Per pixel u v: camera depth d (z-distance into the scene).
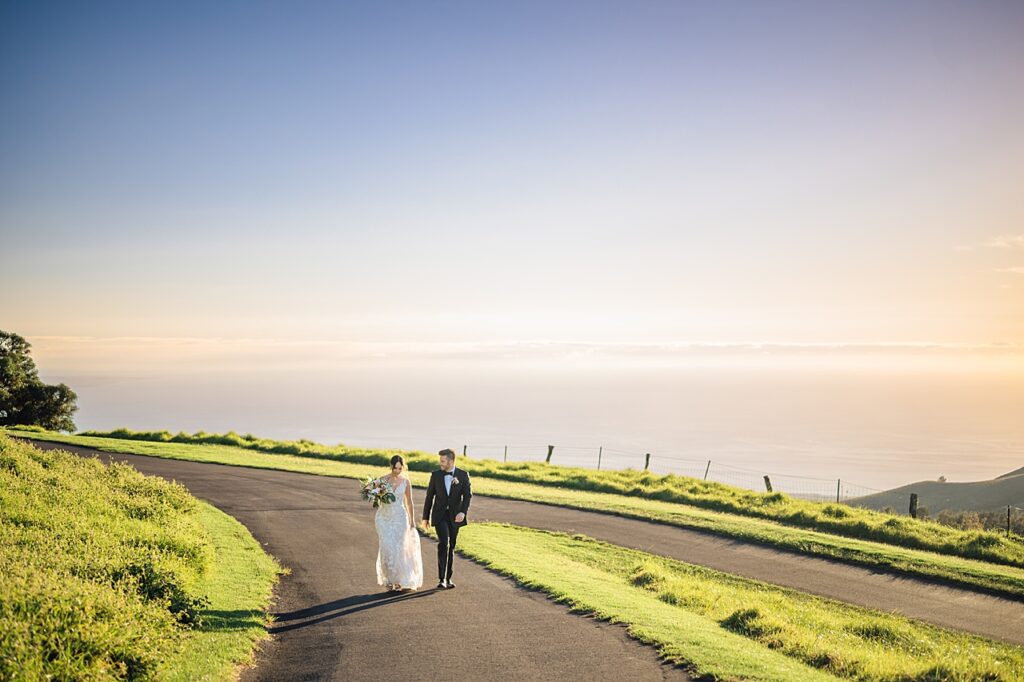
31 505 15.14
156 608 9.59
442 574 13.70
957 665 10.80
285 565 15.76
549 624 11.25
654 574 16.56
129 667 8.28
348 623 11.26
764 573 19.69
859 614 16.45
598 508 27.33
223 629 10.44
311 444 44.41
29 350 79.06
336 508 24.08
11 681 7.22
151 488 20.03
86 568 10.68
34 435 41.75
